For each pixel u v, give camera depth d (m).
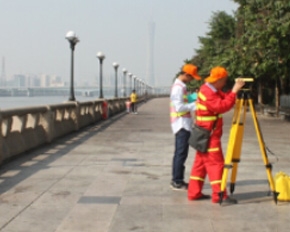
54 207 6.35
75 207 6.35
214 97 6.43
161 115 32.88
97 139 15.43
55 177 8.49
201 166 6.69
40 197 6.92
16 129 11.54
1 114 9.59
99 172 9.04
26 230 5.35
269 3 21.42
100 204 6.51
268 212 6.07
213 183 6.52
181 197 6.92
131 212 6.09
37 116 12.98
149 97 103.81
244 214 5.98
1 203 6.57
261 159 10.72
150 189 7.48
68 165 9.87
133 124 23.20
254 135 17.05
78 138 15.74
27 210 6.20
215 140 6.53
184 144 7.32
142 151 12.27
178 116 7.29
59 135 15.52
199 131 6.52
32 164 9.96
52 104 14.91
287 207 6.32
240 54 24.31
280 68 22.64
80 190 7.40
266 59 22.52
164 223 5.60
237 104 6.63
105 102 27.44
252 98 6.62
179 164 7.36
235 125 6.58
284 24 20.52
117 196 6.99
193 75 7.20
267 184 7.77
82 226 5.49
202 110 6.53
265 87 36.84
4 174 8.76
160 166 9.75
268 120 25.88
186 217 5.86
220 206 6.38
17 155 10.88
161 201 6.68
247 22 22.92
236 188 7.47
